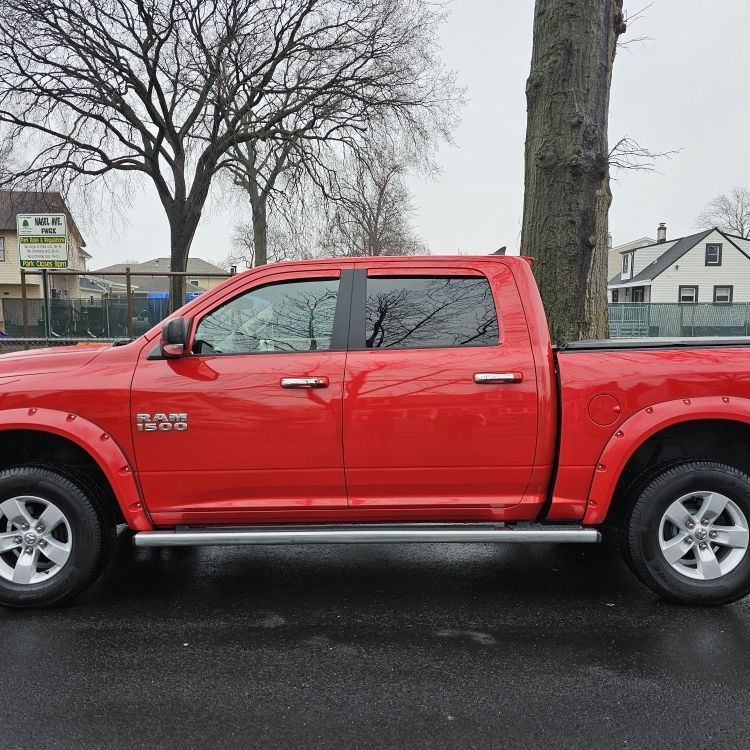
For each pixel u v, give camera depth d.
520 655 2.91
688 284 39.19
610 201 5.66
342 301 3.43
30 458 3.61
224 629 3.20
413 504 3.40
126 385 3.29
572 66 5.39
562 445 3.30
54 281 35.16
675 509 3.33
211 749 2.26
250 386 3.29
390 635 3.13
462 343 3.38
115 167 19.16
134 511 3.35
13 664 2.85
